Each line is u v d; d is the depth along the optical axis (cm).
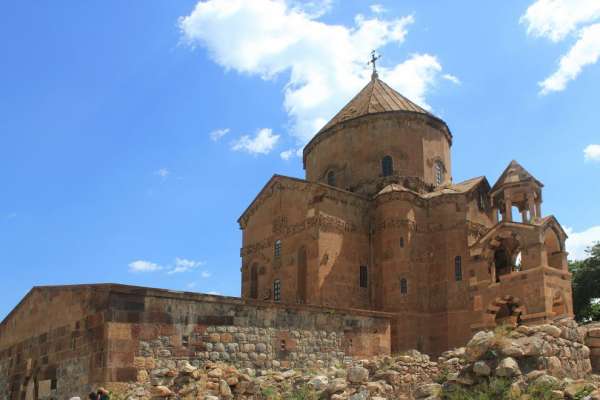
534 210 4075
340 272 4138
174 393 2184
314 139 5175
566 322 2056
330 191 4250
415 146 4819
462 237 4291
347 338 2911
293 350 2686
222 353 2464
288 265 4244
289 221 4331
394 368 2181
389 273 4238
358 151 4841
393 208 4356
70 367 2391
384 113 4844
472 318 4053
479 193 4562
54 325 2564
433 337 4203
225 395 2205
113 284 2264
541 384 1644
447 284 4238
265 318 2642
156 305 2347
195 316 2436
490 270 4100
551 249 4116
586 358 2030
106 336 2209
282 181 4462
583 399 1527
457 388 1761
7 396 2891
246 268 4647
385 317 3112
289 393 2186
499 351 1794
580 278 5575
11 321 3008
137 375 2228
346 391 2022
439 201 4444
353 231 4319
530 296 3788
